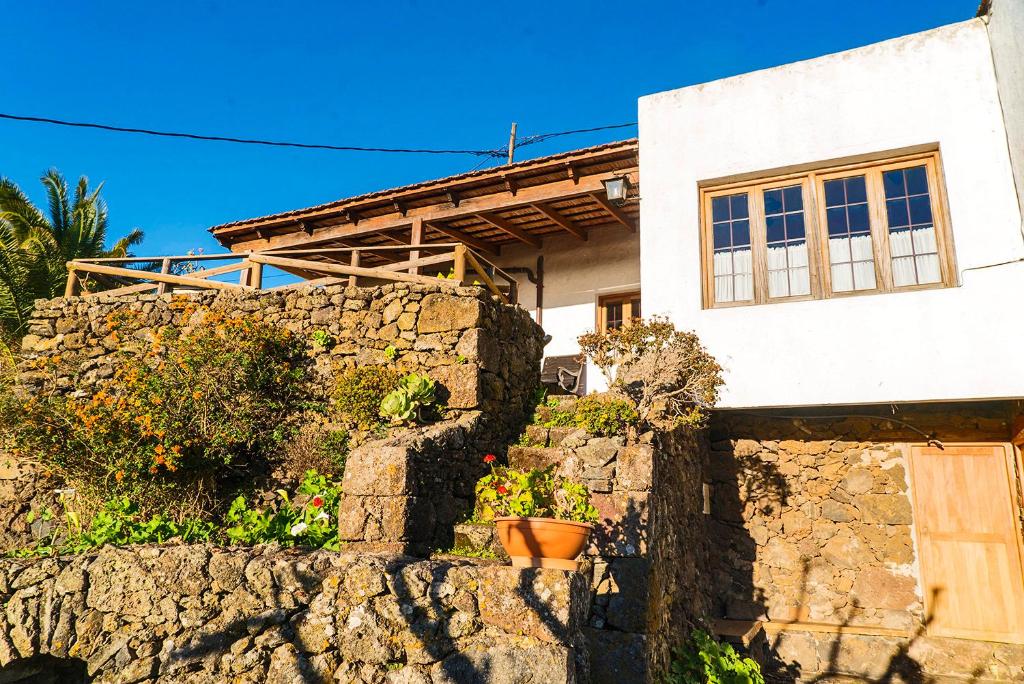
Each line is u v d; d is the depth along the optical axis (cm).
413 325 780
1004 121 688
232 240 1255
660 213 827
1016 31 639
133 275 950
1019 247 662
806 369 725
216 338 794
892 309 703
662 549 626
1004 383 648
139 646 442
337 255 1252
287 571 448
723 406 750
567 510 499
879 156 745
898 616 816
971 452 829
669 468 698
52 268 1884
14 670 463
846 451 881
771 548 883
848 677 789
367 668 416
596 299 1130
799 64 795
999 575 793
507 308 842
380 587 431
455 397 734
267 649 430
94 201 2402
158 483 681
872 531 849
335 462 715
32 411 707
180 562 461
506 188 1016
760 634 832
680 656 640
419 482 582
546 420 786
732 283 789
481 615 416
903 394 683
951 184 700
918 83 735
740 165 799
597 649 536
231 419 748
